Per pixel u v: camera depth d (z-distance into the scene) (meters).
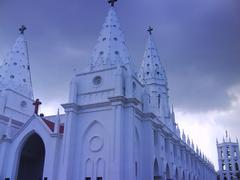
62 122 56.22
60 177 37.62
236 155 156.62
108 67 43.50
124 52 47.94
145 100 45.84
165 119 70.81
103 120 39.75
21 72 58.22
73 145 39.78
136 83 45.78
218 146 163.38
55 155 41.41
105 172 36.94
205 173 103.31
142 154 42.47
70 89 42.84
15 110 53.88
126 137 37.28
